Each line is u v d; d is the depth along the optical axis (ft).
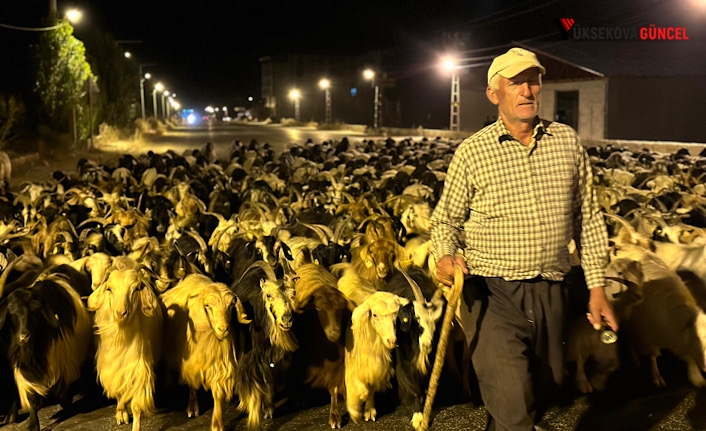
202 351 19.93
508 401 12.98
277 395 21.44
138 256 27.43
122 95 182.60
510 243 13.24
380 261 24.76
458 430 19.66
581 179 13.48
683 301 21.17
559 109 158.71
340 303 20.97
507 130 13.30
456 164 13.61
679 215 35.55
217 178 61.00
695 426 19.11
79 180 59.72
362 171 62.54
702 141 144.36
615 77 136.56
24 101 117.50
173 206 45.39
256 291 20.74
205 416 21.33
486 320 13.39
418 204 35.04
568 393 21.72
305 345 20.58
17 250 31.76
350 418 20.75
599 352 22.31
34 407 20.26
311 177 59.31
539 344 13.65
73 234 32.68
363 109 344.28
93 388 23.88
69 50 118.01
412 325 19.53
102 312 19.65
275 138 170.60
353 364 20.01
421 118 274.16
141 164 73.15
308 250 27.96
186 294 20.86
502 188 13.17
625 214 36.17
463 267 13.28
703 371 21.90
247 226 33.47
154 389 20.21
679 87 141.38
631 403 20.85
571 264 14.17
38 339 20.20
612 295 22.65
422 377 19.74
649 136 140.87
